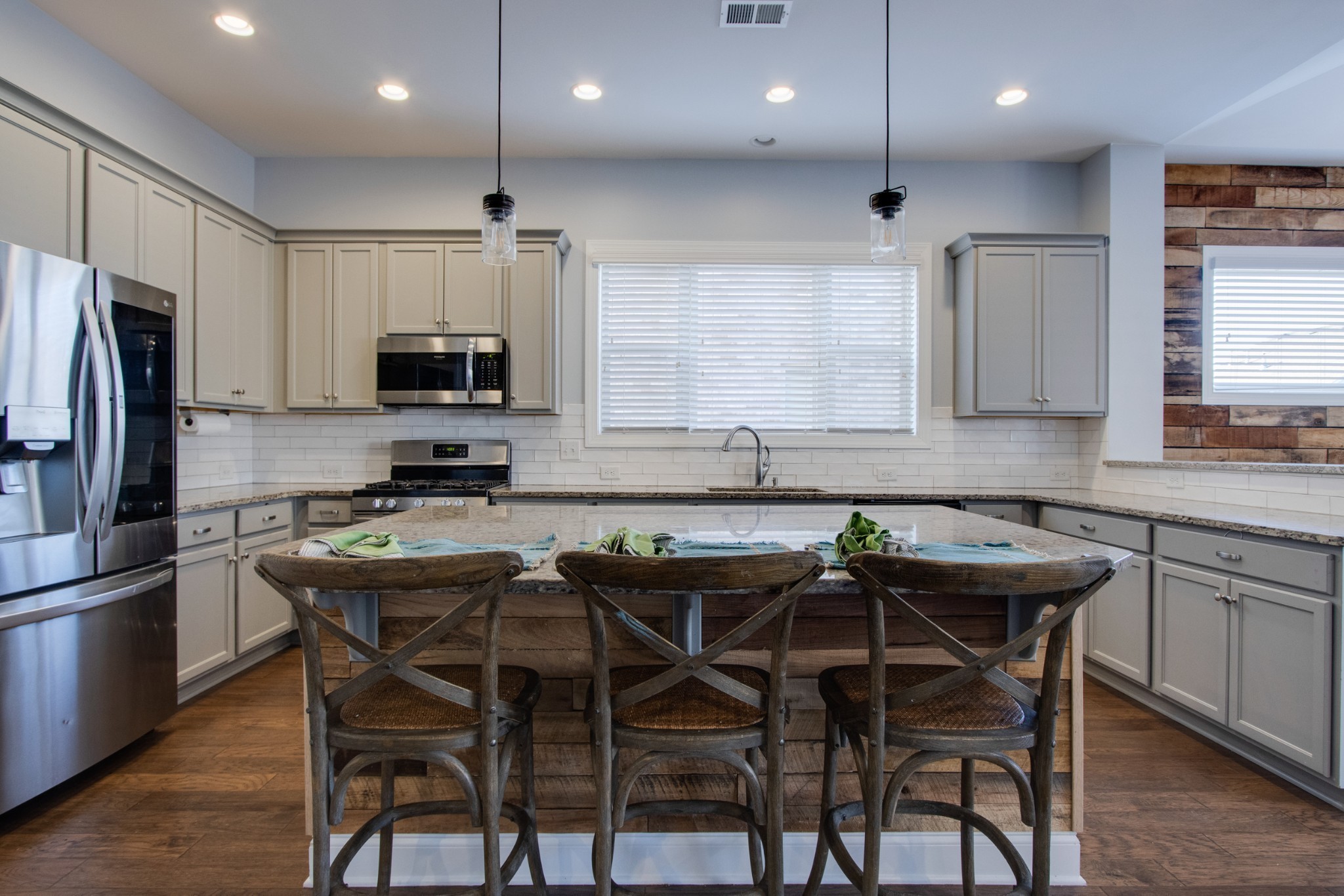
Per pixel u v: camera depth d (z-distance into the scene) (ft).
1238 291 12.96
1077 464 12.84
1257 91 10.22
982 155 12.53
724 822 5.44
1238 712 7.29
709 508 8.16
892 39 8.84
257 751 7.61
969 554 4.77
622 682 4.47
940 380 12.87
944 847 5.50
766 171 12.78
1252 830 6.17
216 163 11.61
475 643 5.28
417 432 12.78
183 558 8.61
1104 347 11.87
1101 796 6.74
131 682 7.37
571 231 12.76
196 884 5.40
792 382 12.96
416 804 4.49
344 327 11.91
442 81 9.94
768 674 4.75
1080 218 12.80
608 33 8.73
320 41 8.95
